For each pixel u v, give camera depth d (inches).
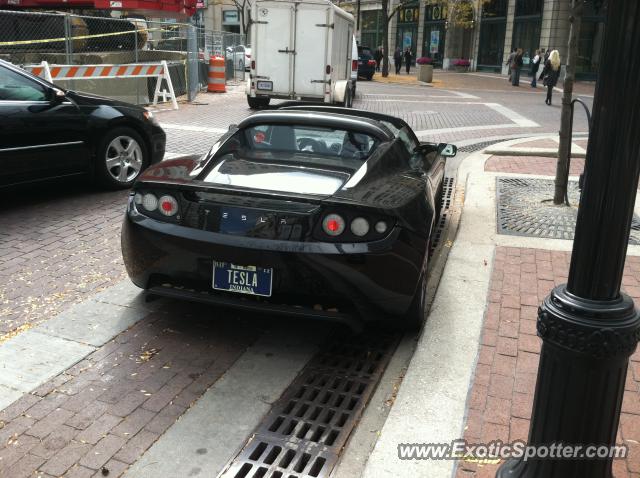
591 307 81.0
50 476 104.3
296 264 134.1
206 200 140.5
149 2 674.2
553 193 305.6
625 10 73.3
